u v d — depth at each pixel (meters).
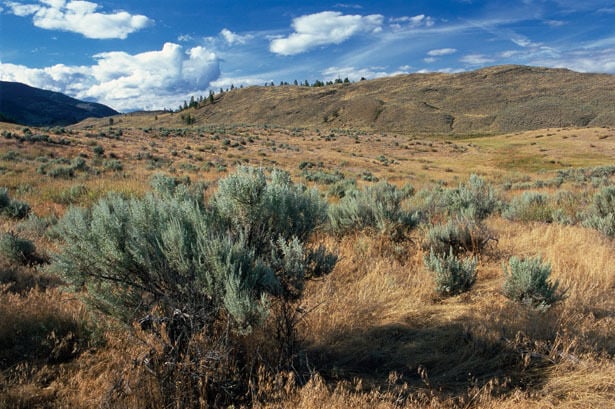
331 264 3.88
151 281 3.36
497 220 10.20
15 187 16.42
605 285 5.29
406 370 3.44
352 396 2.83
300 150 64.19
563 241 7.34
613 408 2.82
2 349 3.49
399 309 4.50
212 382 2.87
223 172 29.34
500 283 5.41
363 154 67.12
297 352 3.40
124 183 16.56
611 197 10.01
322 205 4.67
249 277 3.17
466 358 3.58
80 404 2.75
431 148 81.25
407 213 7.84
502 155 74.06
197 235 3.32
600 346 3.70
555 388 3.08
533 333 3.79
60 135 42.88
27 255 6.27
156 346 3.18
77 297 3.56
